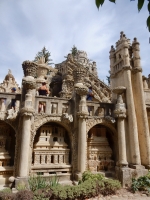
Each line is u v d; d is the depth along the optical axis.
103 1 2.17
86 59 33.12
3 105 10.79
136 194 9.52
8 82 21.03
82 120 11.38
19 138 10.27
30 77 10.66
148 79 17.11
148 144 12.19
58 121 11.33
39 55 30.36
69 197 8.23
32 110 10.15
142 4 2.16
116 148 12.71
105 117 12.52
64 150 11.55
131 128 12.20
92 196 8.93
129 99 12.63
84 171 10.57
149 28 2.39
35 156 10.80
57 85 21.78
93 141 12.59
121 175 10.95
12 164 10.97
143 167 11.49
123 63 13.62
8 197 7.55
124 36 14.16
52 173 10.90
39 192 8.10
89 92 15.46
